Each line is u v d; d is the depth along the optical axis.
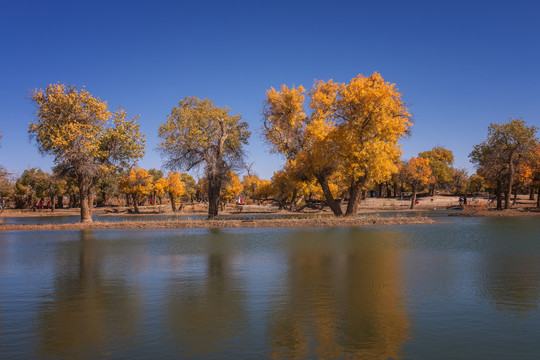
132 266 16.22
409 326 8.59
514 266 15.45
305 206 72.12
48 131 36.00
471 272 14.31
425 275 13.84
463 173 110.50
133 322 9.05
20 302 10.84
